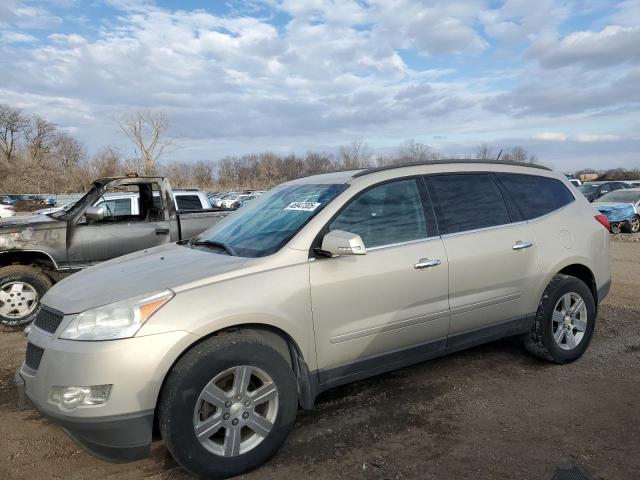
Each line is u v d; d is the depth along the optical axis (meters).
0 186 66.88
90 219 6.89
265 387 3.15
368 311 3.62
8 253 6.67
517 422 3.70
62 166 76.44
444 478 3.04
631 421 3.66
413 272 3.79
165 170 65.88
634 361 4.84
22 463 3.33
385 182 3.97
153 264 3.65
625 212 18.23
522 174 4.81
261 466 3.21
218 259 3.53
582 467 3.10
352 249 3.27
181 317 2.95
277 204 4.20
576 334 4.83
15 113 79.88
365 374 3.71
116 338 2.84
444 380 4.48
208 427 2.97
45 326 3.14
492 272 4.21
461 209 4.25
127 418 2.81
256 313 3.15
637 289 7.95
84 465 3.29
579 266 4.84
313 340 3.41
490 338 4.35
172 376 2.90
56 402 2.84
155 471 3.21
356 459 3.27
